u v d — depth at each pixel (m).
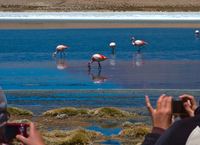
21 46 52.47
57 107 17.39
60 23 132.88
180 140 3.21
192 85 23.58
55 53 41.66
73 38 68.75
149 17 193.88
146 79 26.16
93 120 15.22
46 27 107.50
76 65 34.25
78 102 18.39
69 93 20.72
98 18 182.50
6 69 31.28
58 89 22.16
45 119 15.21
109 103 18.09
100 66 33.03
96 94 20.38
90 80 25.83
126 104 17.88
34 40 63.12
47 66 33.44
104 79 26.27
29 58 39.28
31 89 22.23
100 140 12.59
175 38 69.50
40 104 18.03
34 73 29.19
